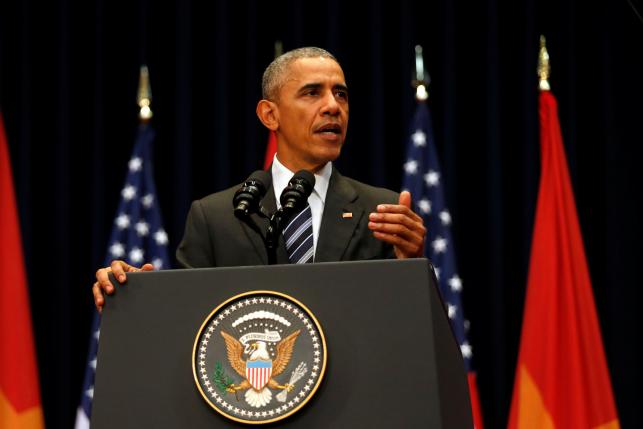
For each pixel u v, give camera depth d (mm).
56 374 15562
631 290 16000
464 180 16688
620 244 16141
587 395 14664
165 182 16516
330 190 8180
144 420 5512
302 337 5492
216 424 5438
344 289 5594
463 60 17062
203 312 5684
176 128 16344
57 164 16172
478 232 16484
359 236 7883
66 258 15891
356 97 16797
